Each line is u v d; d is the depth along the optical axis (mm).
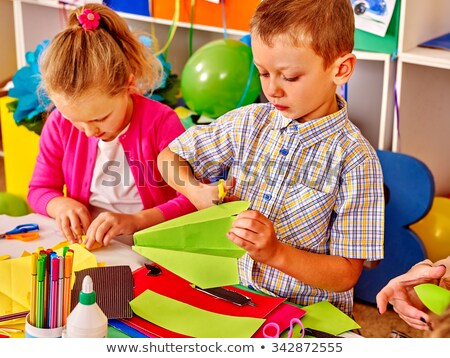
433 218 1840
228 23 1988
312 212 1070
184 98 1900
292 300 1094
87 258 1096
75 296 958
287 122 1083
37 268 835
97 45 1219
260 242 941
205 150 1178
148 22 2248
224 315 934
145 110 1401
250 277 1076
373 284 1896
